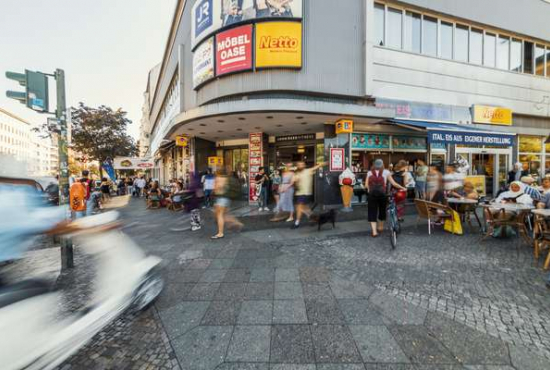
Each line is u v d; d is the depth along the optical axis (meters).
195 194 6.49
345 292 3.04
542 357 1.97
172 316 2.61
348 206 8.55
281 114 7.62
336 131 8.83
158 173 27.98
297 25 7.67
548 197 4.66
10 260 1.91
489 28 11.09
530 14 11.68
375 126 9.68
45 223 2.38
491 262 3.94
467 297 2.89
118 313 2.19
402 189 5.34
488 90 10.99
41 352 1.63
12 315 1.64
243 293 3.06
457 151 11.04
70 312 2.07
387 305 2.75
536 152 12.33
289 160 11.11
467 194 6.30
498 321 2.44
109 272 2.51
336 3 8.17
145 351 2.13
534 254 4.24
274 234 5.74
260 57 7.68
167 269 3.82
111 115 22.12
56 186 6.87
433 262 3.96
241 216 7.81
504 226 5.30
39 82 4.00
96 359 2.04
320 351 2.07
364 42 8.41
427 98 9.90
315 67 7.96
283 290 3.11
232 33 7.89
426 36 10.09
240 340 2.23
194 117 8.01
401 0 9.28
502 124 11.14
